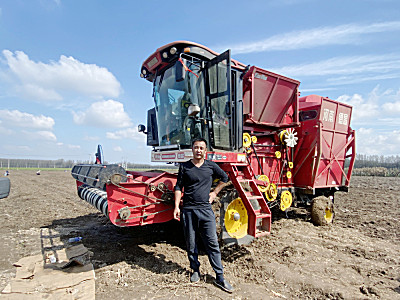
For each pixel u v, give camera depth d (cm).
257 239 531
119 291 323
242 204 446
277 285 344
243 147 541
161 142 552
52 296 300
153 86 572
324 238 556
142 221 400
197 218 342
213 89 475
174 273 371
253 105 554
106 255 441
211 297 310
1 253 452
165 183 429
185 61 452
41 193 1314
